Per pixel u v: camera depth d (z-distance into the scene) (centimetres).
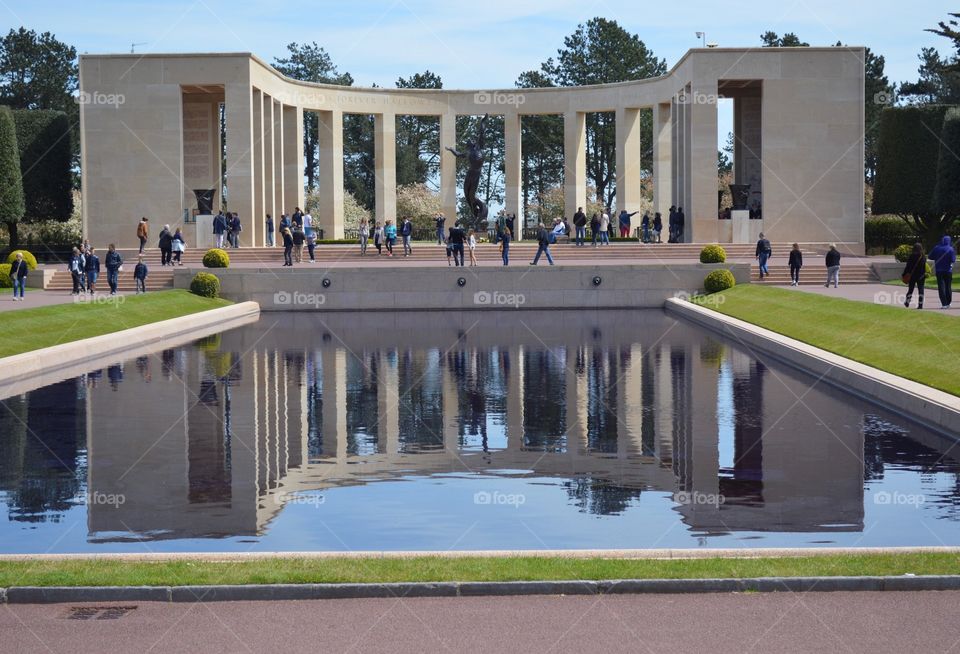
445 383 2736
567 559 1152
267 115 6988
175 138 6375
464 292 5066
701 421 2194
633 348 3453
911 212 6650
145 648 935
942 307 3547
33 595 1048
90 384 2708
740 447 1939
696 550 1183
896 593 1059
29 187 7050
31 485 1672
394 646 936
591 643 939
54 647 939
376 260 5941
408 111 7662
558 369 2975
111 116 6378
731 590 1065
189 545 1342
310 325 4319
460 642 943
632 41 10131
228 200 6388
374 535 1396
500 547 1335
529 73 10456
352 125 11000
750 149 7225
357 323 4406
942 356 2573
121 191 6412
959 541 1338
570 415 2283
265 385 2698
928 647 926
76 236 8181
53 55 9731
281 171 7225
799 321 3634
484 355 3294
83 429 2123
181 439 2036
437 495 1623
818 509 1509
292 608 1029
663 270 5075
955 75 9431
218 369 2995
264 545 1345
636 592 1062
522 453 1919
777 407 2350
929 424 2114
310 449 1955
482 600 1047
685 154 6719
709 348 3444
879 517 1461
